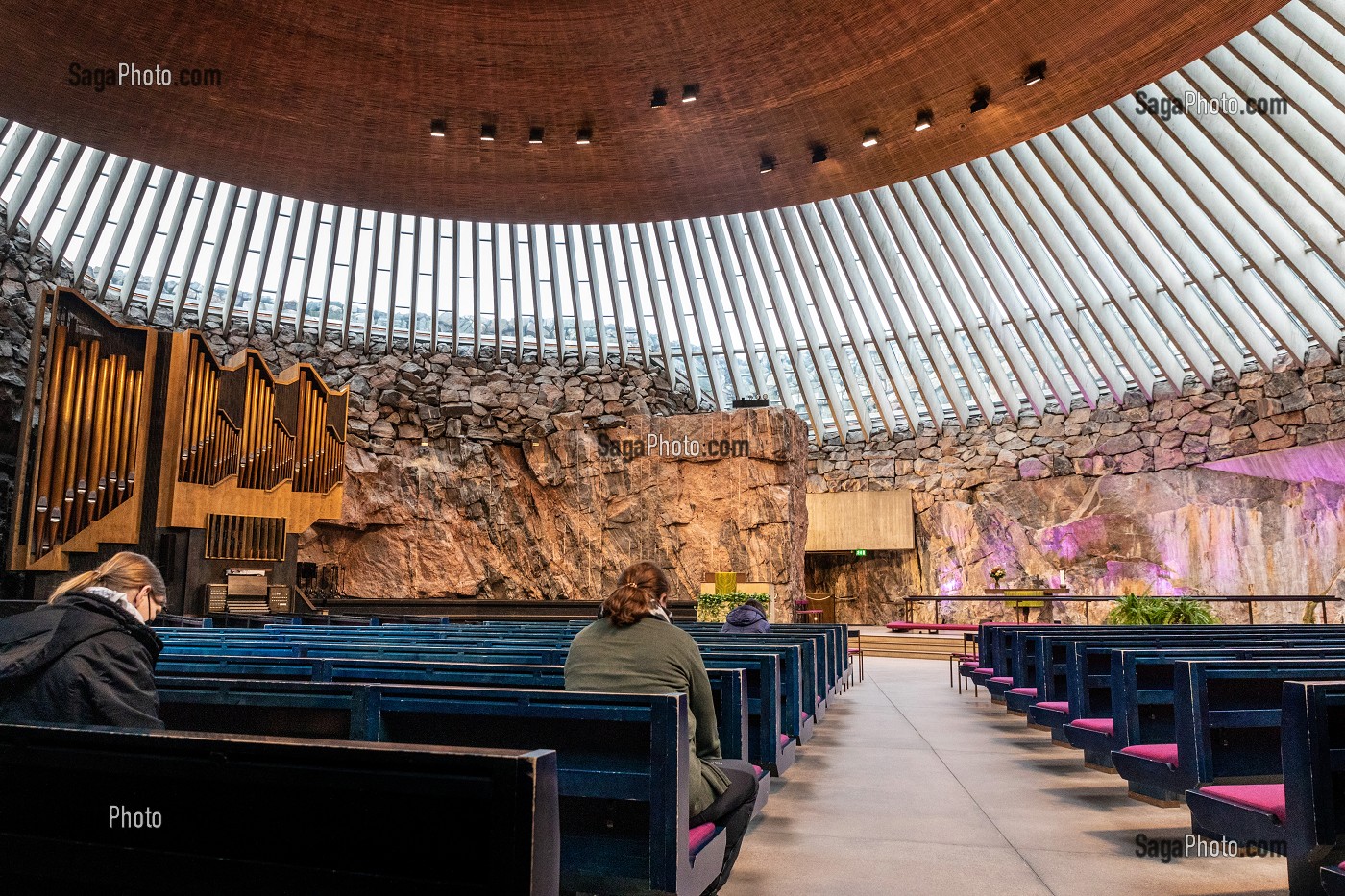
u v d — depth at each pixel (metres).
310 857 1.31
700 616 10.91
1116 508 17.98
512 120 10.04
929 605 19.86
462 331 19.22
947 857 3.45
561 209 12.43
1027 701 6.23
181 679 2.40
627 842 2.07
